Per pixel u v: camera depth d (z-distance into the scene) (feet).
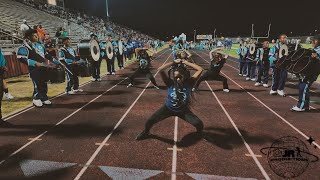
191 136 17.72
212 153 15.25
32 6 119.03
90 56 35.40
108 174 13.00
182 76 15.10
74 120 21.03
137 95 30.25
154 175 12.91
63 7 146.51
